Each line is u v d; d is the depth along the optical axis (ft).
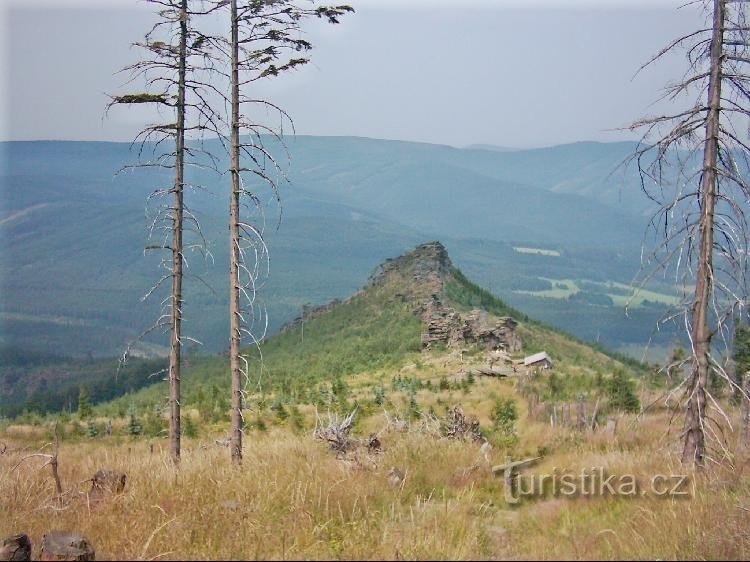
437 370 258.78
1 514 36.14
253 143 53.98
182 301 59.52
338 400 170.40
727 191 45.75
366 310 410.93
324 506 36.11
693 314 47.06
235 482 38.88
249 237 54.08
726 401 72.49
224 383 330.75
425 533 31.81
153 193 57.06
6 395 602.85
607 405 112.06
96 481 38.91
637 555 31.22
